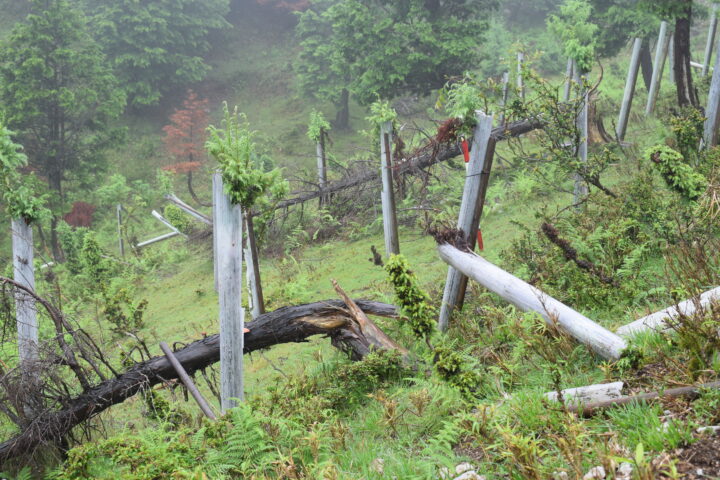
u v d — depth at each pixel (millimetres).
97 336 16969
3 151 9383
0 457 8391
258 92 54500
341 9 35938
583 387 4613
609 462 3281
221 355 8344
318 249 20844
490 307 8242
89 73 37750
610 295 7699
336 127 47312
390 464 4484
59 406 8711
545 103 11812
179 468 5238
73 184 39688
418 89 36469
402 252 17156
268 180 8273
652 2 15898
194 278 22672
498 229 15766
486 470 4016
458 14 37031
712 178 8992
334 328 9289
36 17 35594
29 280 9555
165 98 53375
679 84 16344
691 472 3219
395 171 17578
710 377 4223
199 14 55031
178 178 43688
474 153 8734
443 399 5727
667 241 8719
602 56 28875
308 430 6125
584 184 12445
